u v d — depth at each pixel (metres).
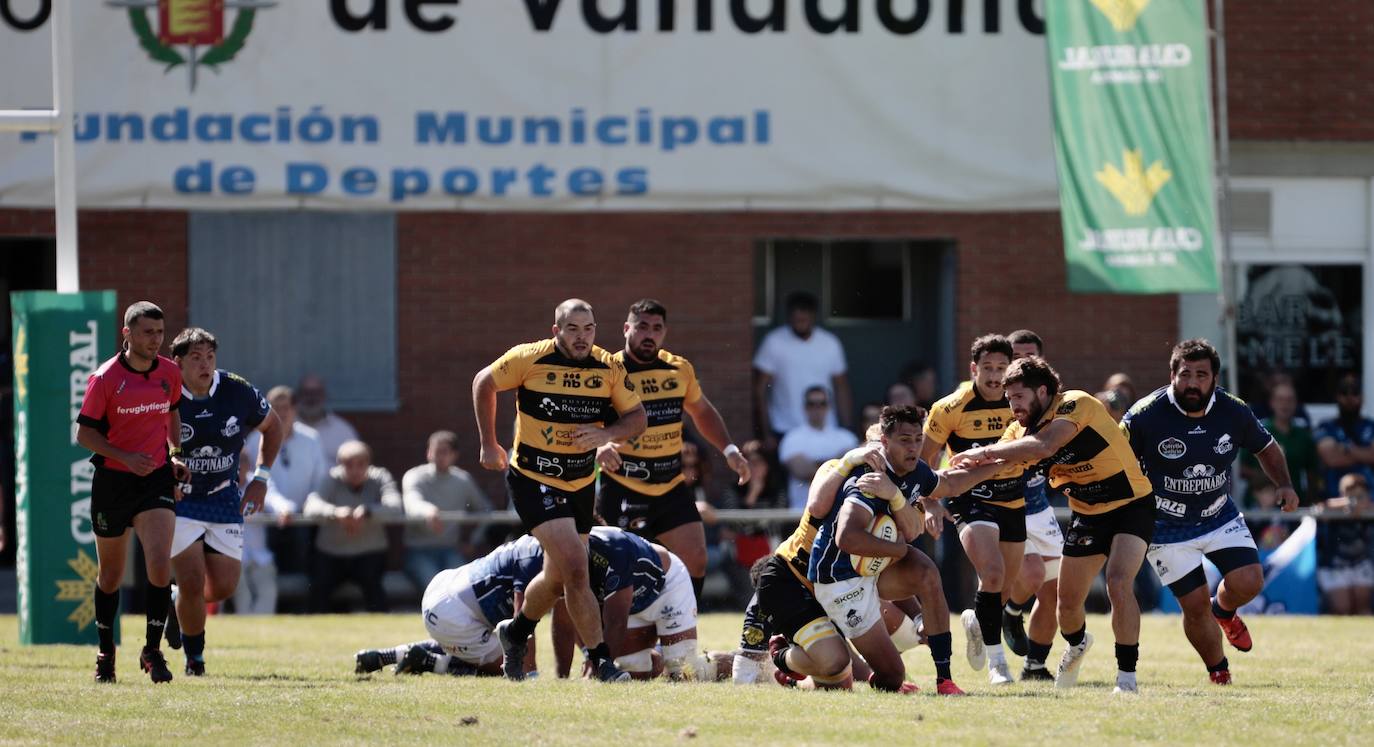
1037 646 32.19
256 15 54.34
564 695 26.88
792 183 55.28
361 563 49.31
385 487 50.38
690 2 55.06
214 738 22.73
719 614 48.59
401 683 29.16
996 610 31.47
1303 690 29.02
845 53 55.19
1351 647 38.81
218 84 54.28
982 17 55.34
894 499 27.69
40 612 37.28
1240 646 32.66
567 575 29.72
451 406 58.09
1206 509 30.66
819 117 55.34
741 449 53.72
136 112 54.16
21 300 36.78
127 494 29.52
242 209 55.38
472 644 31.83
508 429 58.19
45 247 58.06
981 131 55.47
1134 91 51.50
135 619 45.50
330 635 41.41
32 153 53.88
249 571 48.78
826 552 28.42
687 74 55.12
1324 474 54.28
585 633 29.89
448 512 50.53
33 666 32.94
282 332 57.88
